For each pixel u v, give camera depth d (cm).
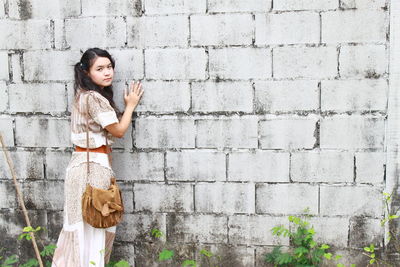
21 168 399
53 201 400
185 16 362
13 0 378
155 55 369
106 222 340
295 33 354
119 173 389
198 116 373
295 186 372
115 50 373
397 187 361
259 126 368
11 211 406
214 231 387
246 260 387
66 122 388
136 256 399
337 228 373
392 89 350
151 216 392
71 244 345
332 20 349
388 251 370
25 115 392
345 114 358
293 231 378
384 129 356
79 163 346
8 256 410
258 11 355
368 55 349
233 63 363
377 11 344
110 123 341
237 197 380
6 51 385
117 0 367
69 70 380
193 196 384
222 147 374
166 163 383
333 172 366
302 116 362
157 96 374
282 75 360
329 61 354
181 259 395
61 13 375
